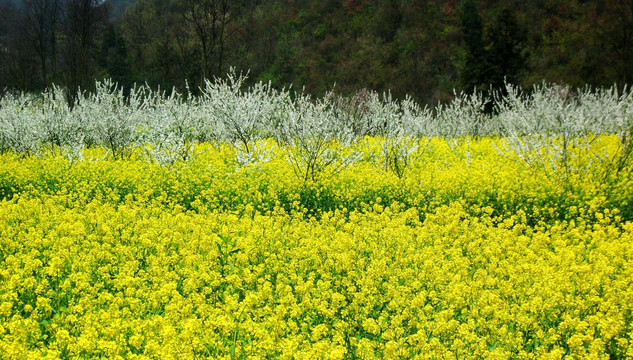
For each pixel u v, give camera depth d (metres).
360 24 69.31
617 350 5.77
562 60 51.88
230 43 53.09
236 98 16.86
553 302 6.31
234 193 12.93
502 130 24.69
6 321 6.20
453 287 6.81
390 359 5.25
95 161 16.47
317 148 13.64
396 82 56.97
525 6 62.25
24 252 8.48
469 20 57.56
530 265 7.51
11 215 9.88
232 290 7.13
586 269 7.12
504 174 13.49
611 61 42.16
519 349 5.64
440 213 10.27
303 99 16.86
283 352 5.20
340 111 21.11
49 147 18.81
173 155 15.60
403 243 8.66
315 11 73.69
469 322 5.90
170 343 5.27
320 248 8.18
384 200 12.56
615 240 8.59
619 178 13.38
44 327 6.12
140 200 11.55
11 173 14.98
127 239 8.88
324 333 5.73
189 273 7.34
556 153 14.04
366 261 7.89
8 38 54.09
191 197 13.16
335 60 65.25
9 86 49.78
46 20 47.06
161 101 19.88
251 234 8.80
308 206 12.48
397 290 6.75
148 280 7.52
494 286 7.21
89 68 52.91
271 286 7.07
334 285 7.52
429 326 5.95
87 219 9.58
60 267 7.18
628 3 41.25
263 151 16.17
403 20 67.50
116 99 18.91
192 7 33.16
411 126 20.81
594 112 19.77
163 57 52.53
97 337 5.57
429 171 14.88
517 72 38.75
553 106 20.23
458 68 55.62
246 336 5.84
